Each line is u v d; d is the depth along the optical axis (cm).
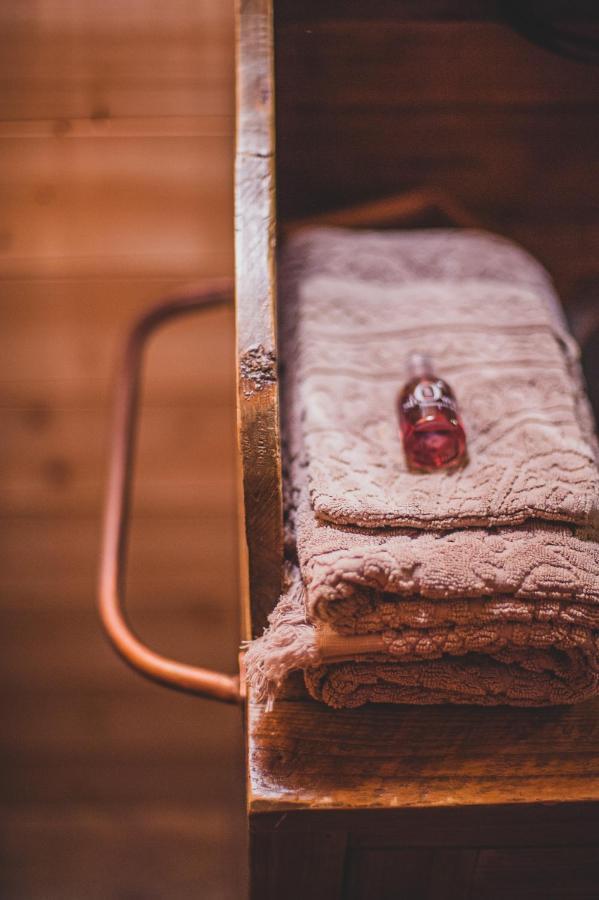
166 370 136
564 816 78
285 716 81
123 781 166
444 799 77
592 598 76
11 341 132
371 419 86
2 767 164
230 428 140
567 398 87
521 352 91
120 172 123
